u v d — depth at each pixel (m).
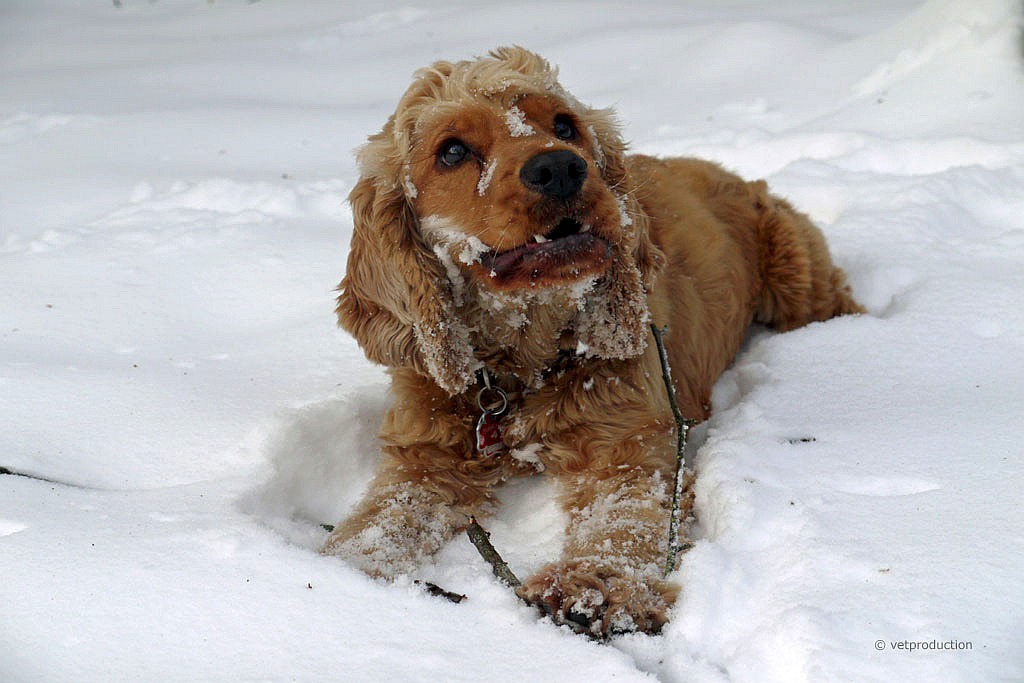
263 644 1.24
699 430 1.47
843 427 1.38
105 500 1.37
